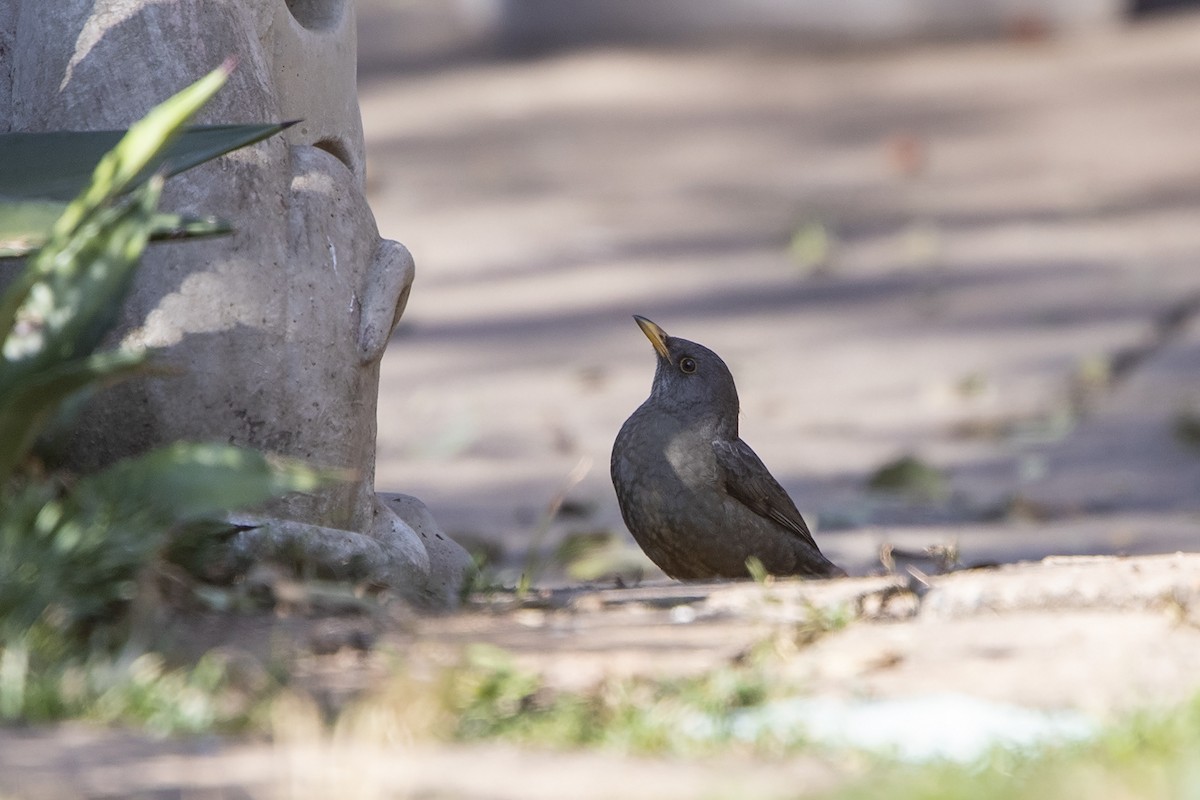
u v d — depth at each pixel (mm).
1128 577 8984
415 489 19859
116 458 9055
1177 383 24453
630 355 26656
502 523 18156
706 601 9047
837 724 6938
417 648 7703
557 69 49188
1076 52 49875
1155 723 6570
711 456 11672
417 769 6191
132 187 8820
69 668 6965
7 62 9719
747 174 39594
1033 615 8750
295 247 9430
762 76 48094
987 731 6840
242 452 7828
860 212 36656
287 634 7855
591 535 13750
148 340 9016
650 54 50375
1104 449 21094
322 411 9336
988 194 37812
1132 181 38531
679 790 5973
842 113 44750
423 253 33562
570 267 32531
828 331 27969
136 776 5898
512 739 6695
